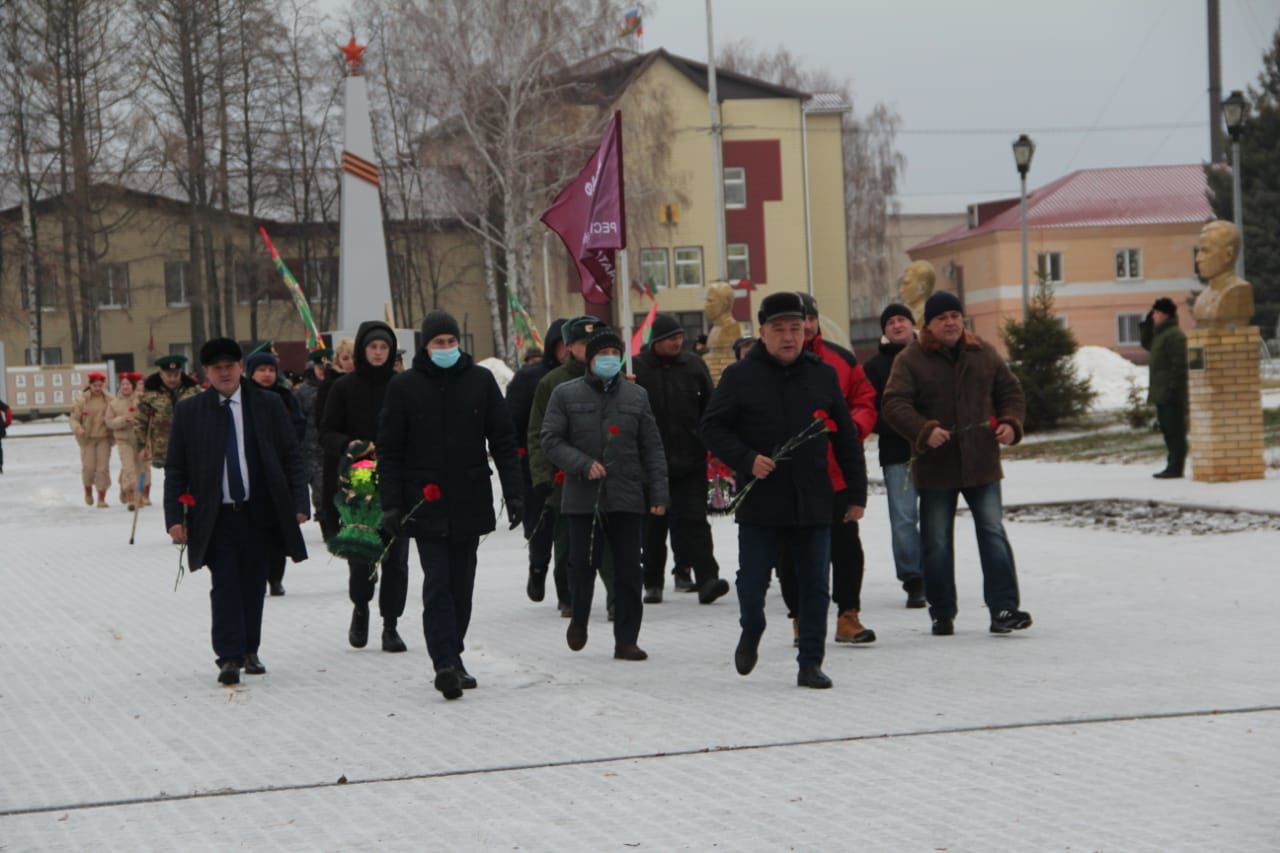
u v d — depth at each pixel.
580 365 12.42
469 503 9.60
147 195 72.06
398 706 9.23
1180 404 22.00
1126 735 7.73
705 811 6.63
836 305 79.50
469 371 9.70
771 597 13.50
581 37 64.31
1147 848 5.87
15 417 63.47
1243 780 6.82
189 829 6.66
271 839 6.46
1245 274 66.06
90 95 68.25
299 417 16.88
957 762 7.31
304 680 10.22
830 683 9.28
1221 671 9.24
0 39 67.31
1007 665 9.73
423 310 76.19
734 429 9.44
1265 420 29.28
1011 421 10.93
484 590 14.48
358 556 10.96
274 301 75.25
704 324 76.44
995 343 83.69
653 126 69.12
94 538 21.06
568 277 70.75
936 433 10.73
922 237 113.56
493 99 64.19
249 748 8.23
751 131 76.56
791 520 9.27
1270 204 65.50
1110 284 82.75
